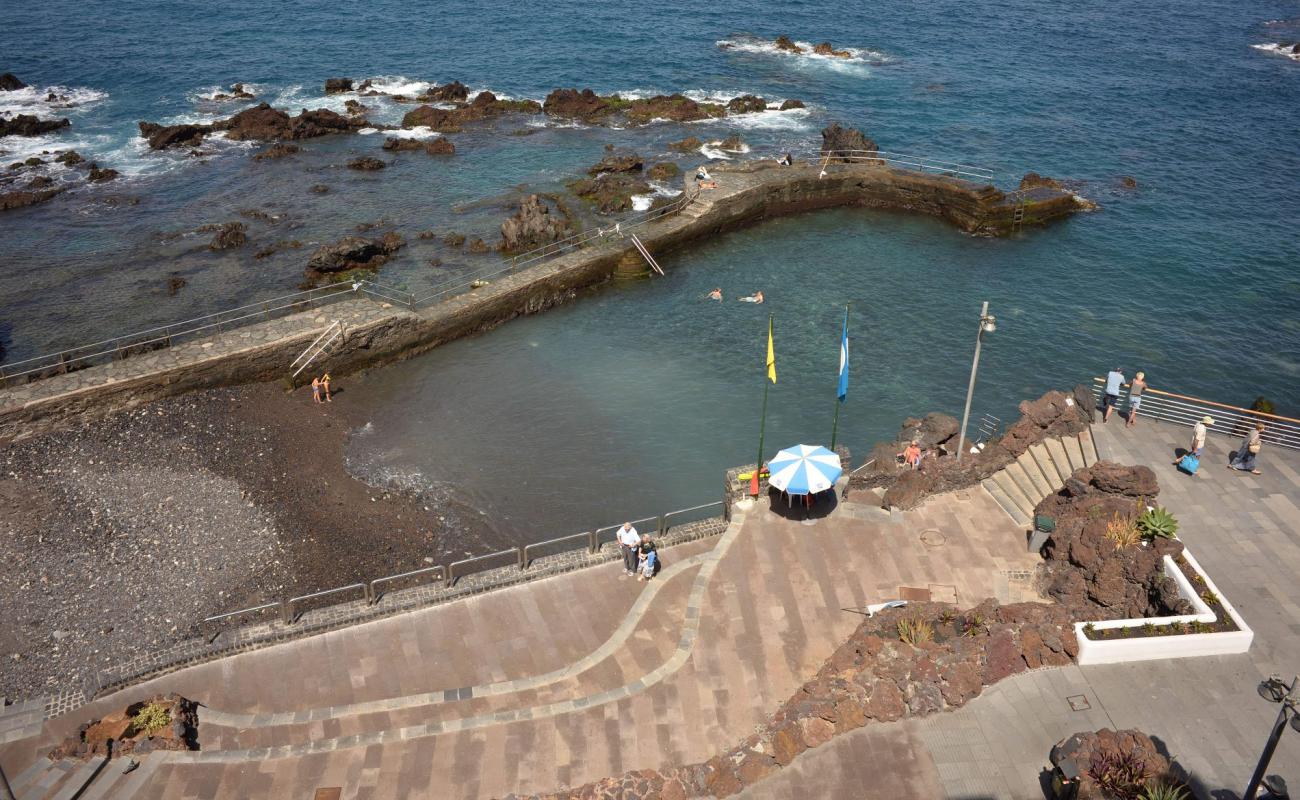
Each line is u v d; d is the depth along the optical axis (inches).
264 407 1980.8
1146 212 3095.5
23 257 2640.3
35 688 1238.9
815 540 1357.0
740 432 1958.7
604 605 1280.8
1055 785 915.4
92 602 1409.9
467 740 1067.3
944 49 5012.3
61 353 1939.0
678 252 2844.5
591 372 2183.8
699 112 3932.1
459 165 3395.7
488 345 2313.0
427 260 2647.6
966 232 3014.3
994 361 2237.9
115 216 2913.4
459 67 4571.9
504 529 1658.5
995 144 3668.8
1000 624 1119.6
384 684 1165.1
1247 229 2947.8
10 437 1781.5
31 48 4675.2
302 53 4749.0
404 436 1930.4
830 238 2982.3
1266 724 1003.9
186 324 2303.2
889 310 2486.5
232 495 1680.6
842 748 1002.7
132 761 1036.5
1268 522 1312.7
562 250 2677.2
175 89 4153.5
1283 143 3671.3
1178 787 882.1
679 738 1067.9
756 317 2450.8
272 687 1170.6
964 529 1373.0
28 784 1016.9
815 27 5433.1
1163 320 2422.5
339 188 3166.8
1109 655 1081.4
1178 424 1582.2
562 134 3740.2
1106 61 4790.8
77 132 3617.1
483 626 1250.6
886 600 1245.7
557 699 1125.7
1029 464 1499.8
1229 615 1102.4
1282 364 2217.0
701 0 6038.4
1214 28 5502.0
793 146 3619.6
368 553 1569.9
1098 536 1221.1
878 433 1964.8
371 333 2148.1
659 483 1793.8
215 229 2822.3
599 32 5221.5
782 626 1213.7
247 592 1451.8
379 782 1016.2
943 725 1023.0
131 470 1733.5
